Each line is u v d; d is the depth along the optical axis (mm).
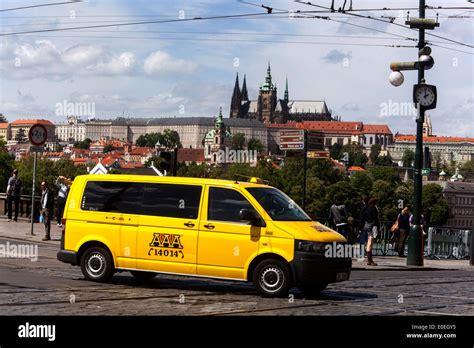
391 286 20219
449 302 16875
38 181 155625
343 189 145250
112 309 13508
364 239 30594
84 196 18047
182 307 14180
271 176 162500
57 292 15492
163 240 17062
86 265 17891
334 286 19516
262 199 16750
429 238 35156
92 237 17781
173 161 26719
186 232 16875
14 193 37688
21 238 29578
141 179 17594
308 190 145000
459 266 31016
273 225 16344
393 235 35344
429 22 27969
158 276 20328
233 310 14023
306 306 15094
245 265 16422
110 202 17750
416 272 26922
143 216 17344
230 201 16734
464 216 184500
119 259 17531
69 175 169125
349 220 31703
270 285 16297
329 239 16547
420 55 28469
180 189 17156
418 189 29078
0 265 20453
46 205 29344
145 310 13555
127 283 17984
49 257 23562
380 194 153875
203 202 16891
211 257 16656
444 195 181625
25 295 14797
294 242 16156
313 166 166375
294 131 31359
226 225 16609
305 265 16062
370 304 15836
